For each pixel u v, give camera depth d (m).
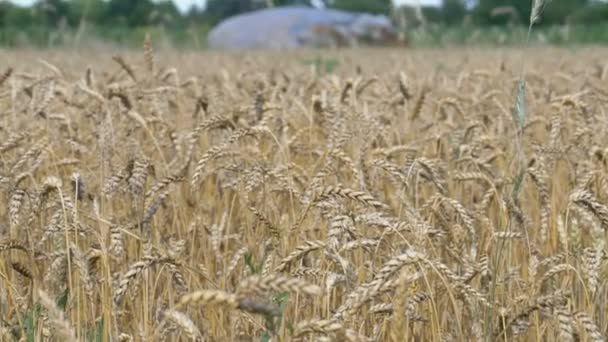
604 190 5.59
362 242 4.02
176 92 8.48
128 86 8.43
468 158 6.11
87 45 29.33
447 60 22.59
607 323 4.45
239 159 5.92
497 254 4.31
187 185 5.94
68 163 5.75
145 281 4.28
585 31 40.62
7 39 34.16
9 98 8.47
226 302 2.49
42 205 4.67
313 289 2.48
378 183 5.62
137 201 4.77
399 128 7.88
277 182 5.45
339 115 6.58
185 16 36.69
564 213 5.51
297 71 16.58
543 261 4.60
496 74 11.80
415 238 3.97
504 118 7.79
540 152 6.16
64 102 7.31
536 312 4.32
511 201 4.73
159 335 4.12
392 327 3.99
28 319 3.97
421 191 6.09
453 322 4.50
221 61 22.02
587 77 10.95
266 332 3.69
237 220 6.04
